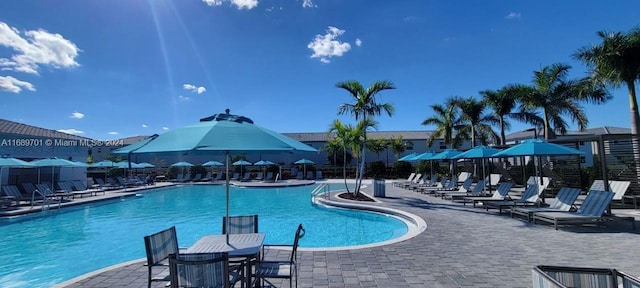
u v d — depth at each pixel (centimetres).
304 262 577
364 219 1273
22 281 639
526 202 1133
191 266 313
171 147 403
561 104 2009
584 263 558
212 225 1217
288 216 1357
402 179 3244
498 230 838
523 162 1817
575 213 884
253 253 403
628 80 1408
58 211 1481
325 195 1770
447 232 816
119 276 516
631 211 1091
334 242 929
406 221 1093
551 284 234
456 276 501
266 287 462
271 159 4384
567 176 1616
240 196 2166
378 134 5062
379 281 483
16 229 1138
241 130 462
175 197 2156
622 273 273
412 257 603
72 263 752
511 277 495
